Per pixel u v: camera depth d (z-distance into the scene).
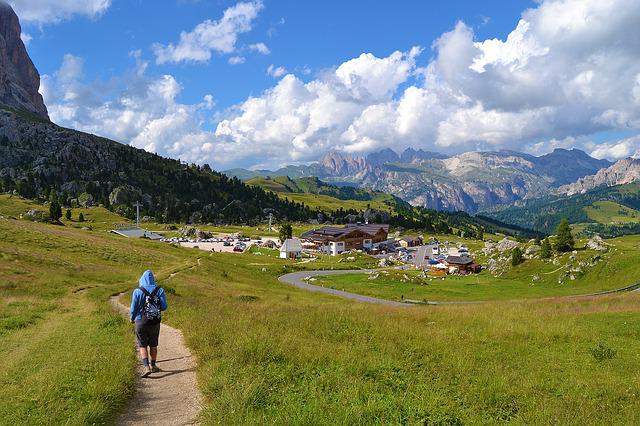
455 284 111.06
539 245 140.25
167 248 108.50
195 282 60.84
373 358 15.64
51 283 43.09
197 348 16.66
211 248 183.25
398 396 11.56
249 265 118.19
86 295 38.47
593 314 30.92
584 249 124.62
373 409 9.92
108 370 12.82
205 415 9.78
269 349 15.24
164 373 14.05
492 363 16.78
